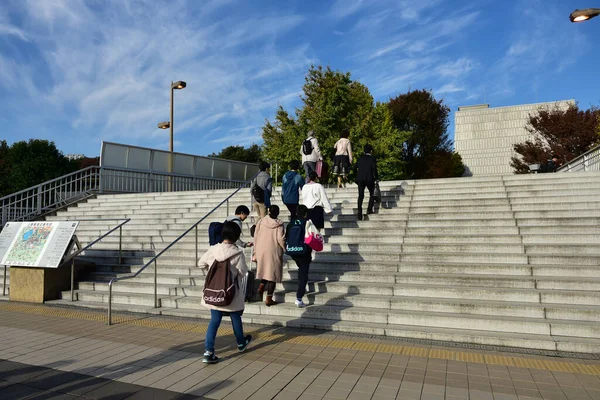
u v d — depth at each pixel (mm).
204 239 9727
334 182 20547
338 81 22781
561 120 30609
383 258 7492
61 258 7742
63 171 35094
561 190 9391
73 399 3604
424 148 37719
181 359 4598
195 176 18672
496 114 57094
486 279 6184
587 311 5184
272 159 21719
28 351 4910
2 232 8711
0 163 35312
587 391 3639
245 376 4078
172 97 19328
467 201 9508
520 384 3801
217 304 4465
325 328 5742
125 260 9281
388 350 4828
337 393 3650
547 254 6848
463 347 4945
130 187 15930
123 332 5742
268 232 6328
